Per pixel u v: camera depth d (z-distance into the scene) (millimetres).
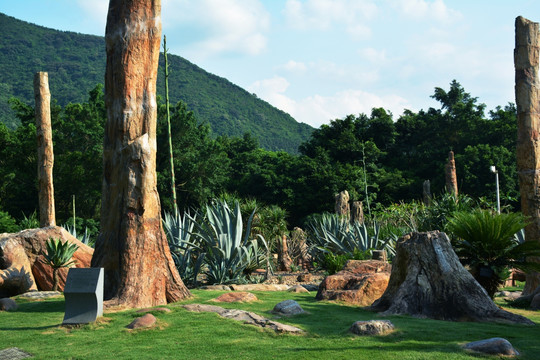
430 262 7551
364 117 57000
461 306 7055
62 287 11062
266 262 14422
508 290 12320
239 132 176375
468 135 52250
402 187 47625
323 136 54562
